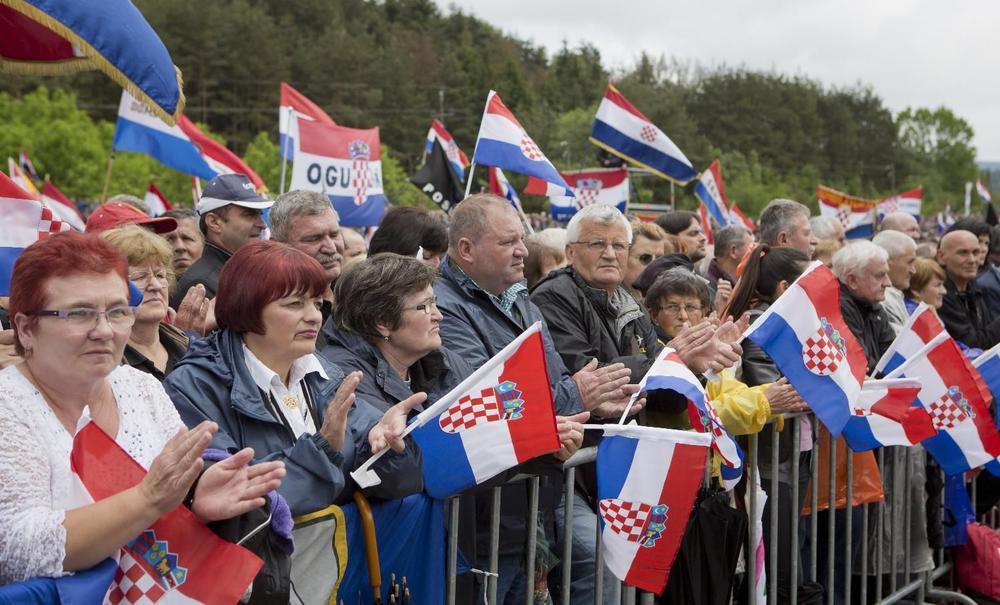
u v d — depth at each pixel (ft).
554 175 17.65
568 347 13.17
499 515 10.39
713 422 11.24
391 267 10.13
